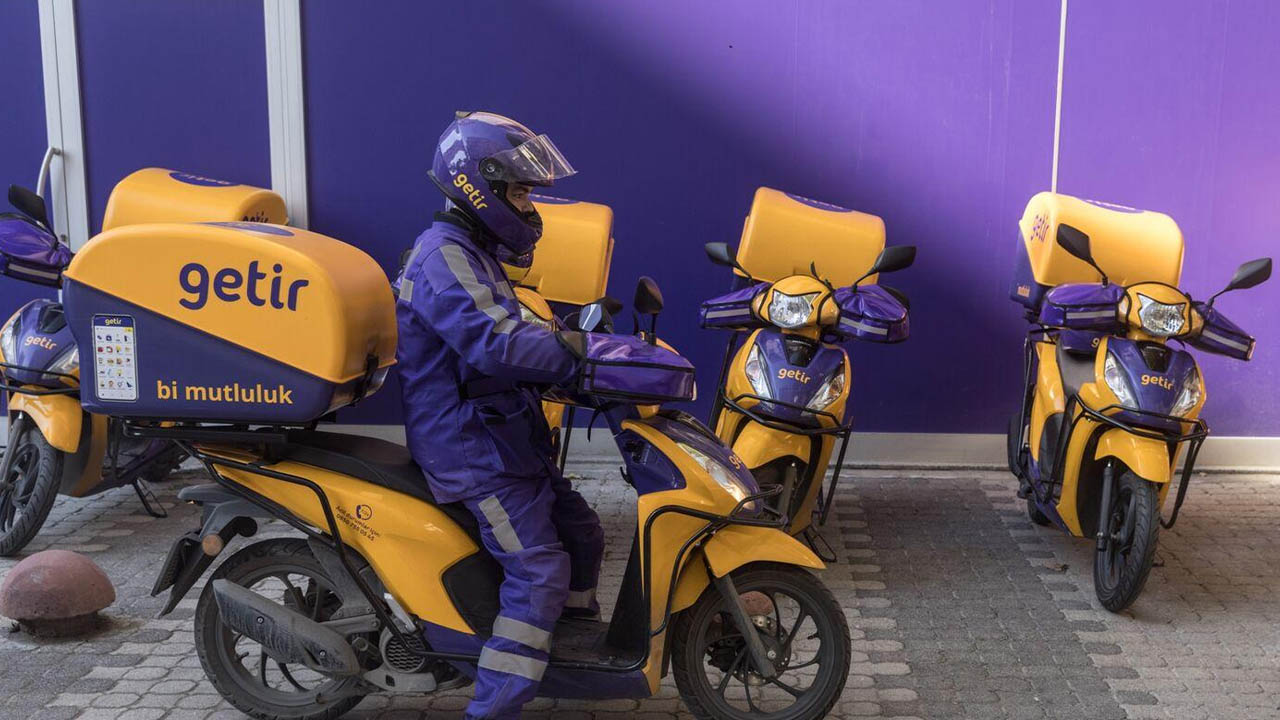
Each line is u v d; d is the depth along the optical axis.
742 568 3.28
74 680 3.77
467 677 3.26
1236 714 3.68
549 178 3.04
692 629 3.29
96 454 4.95
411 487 3.15
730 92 6.37
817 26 6.32
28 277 4.77
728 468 3.22
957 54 6.35
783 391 4.61
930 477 6.48
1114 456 4.55
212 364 2.90
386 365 3.12
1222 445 6.59
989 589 4.81
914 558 5.18
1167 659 4.11
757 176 6.43
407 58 6.34
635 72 6.36
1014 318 6.52
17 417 4.93
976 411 6.59
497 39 6.33
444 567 3.16
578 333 2.99
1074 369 5.00
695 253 6.49
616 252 6.50
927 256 6.48
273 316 2.87
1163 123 6.39
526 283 5.16
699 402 6.58
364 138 6.39
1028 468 5.29
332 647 3.17
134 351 2.91
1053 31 6.34
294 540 3.31
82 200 6.40
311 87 6.36
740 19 6.32
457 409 3.09
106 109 6.36
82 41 6.31
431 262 3.01
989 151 6.41
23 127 6.37
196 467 6.32
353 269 3.01
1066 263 5.10
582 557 3.48
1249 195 6.43
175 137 6.38
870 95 6.37
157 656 3.97
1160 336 4.55
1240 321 6.53
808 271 5.11
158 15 6.29
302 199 6.41
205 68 6.33
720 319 4.90
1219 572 5.04
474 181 3.03
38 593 4.04
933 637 4.30
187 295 2.89
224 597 3.22
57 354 4.78
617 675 3.18
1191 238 6.46
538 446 3.25
